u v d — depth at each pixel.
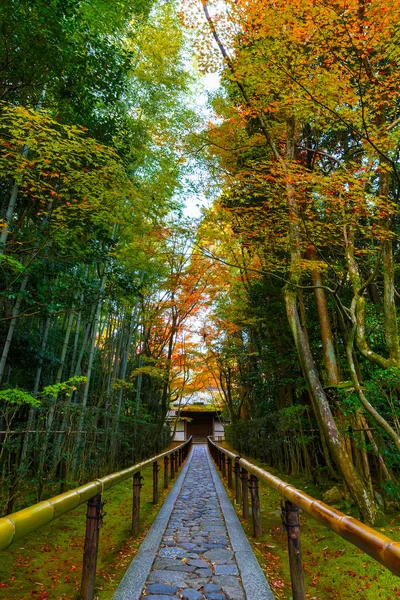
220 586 2.81
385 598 2.65
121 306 10.03
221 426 31.89
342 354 7.30
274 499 6.32
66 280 6.24
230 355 13.47
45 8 4.13
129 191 4.79
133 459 10.88
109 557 3.43
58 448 5.20
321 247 6.86
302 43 4.21
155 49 7.36
